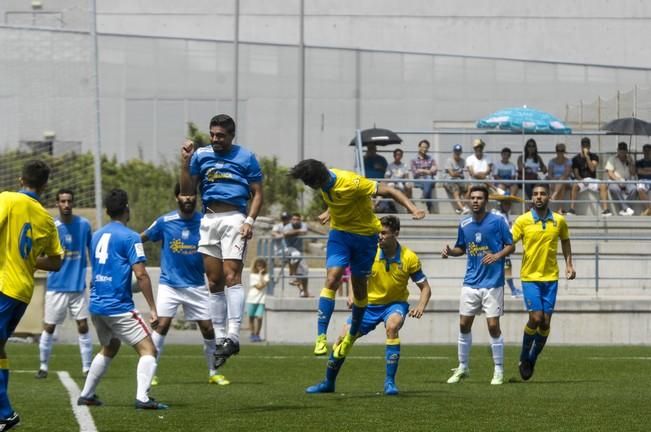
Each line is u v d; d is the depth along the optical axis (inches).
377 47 2822.3
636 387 933.2
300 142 2576.3
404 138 2421.3
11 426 620.1
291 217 1814.7
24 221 651.5
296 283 1640.0
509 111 1908.2
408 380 1019.9
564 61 2783.0
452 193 1847.9
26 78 2635.3
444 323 1485.0
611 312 1480.1
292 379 1035.9
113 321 745.6
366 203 785.6
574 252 1663.4
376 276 871.1
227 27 2822.3
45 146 2620.6
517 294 1521.9
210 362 984.3
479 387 932.6
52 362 1238.9
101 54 2728.8
